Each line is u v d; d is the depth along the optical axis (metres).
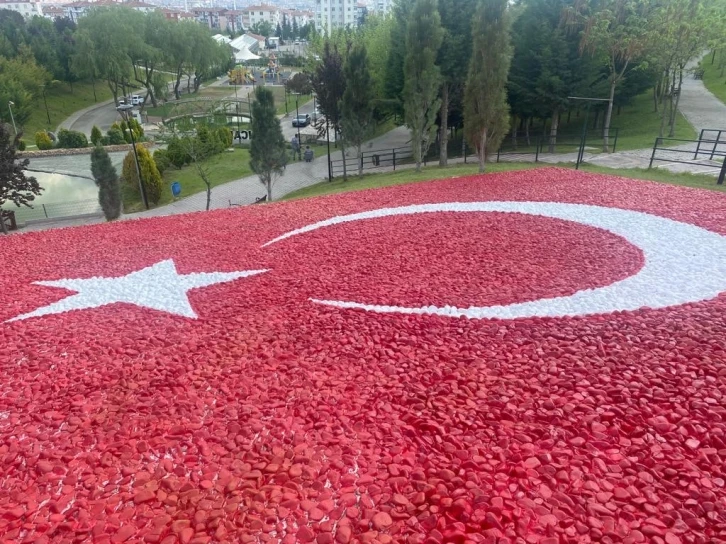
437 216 13.59
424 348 7.17
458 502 4.55
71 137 39.16
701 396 5.74
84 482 5.07
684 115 31.91
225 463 5.28
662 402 5.72
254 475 5.04
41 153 34.00
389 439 5.48
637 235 11.15
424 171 21.20
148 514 4.67
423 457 5.18
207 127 34.47
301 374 6.72
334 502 4.72
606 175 17.02
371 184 19.52
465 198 15.12
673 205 13.09
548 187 15.73
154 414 6.07
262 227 13.68
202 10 164.38
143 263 11.36
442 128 25.91
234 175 32.53
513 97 29.89
